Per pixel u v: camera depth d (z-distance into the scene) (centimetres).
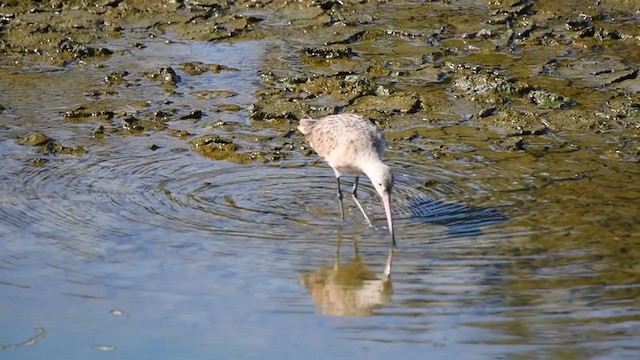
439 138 1708
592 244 1371
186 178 1561
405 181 1561
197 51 2047
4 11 2183
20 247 1362
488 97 1839
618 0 2248
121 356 1152
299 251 1359
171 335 1187
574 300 1243
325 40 2084
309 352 1153
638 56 2017
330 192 1537
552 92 1844
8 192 1509
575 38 2086
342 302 1250
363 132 1452
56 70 1966
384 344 1170
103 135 1708
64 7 2212
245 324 1209
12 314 1229
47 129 1727
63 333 1195
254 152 1652
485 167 1606
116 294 1265
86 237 1387
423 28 2134
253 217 1448
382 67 1967
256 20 2167
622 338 1172
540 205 1482
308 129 1554
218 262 1329
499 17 2172
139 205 1473
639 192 1523
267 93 1866
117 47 2062
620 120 1767
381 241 1386
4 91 1870
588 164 1617
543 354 1145
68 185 1534
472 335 1182
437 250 1359
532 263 1323
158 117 1775
